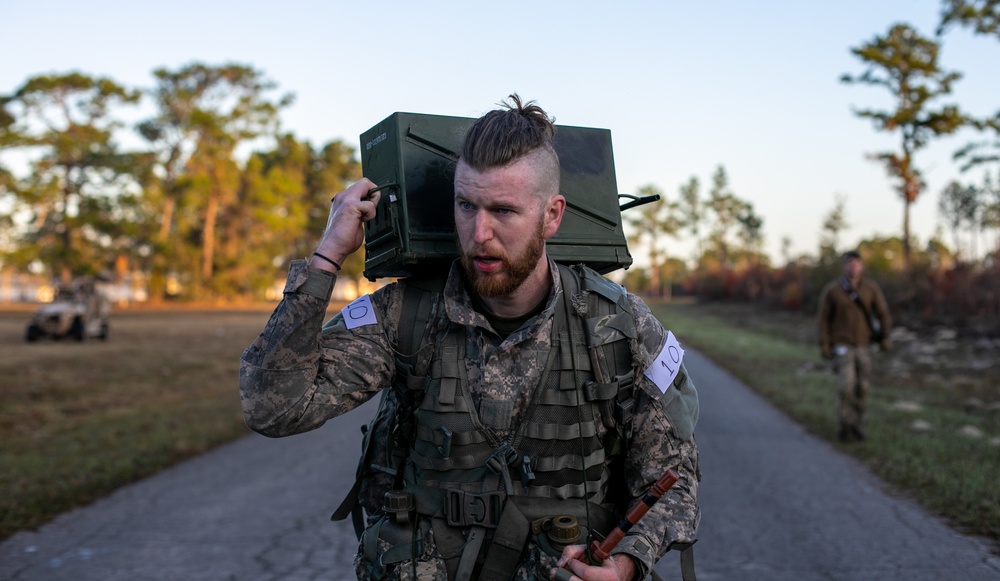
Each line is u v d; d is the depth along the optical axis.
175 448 8.34
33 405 11.80
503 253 1.83
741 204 107.75
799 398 11.80
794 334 29.86
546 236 1.93
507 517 1.93
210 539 5.14
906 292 26.09
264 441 9.09
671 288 112.56
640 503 1.87
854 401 8.36
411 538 1.96
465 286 1.98
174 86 73.88
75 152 65.50
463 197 1.84
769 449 8.14
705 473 7.01
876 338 8.43
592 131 2.36
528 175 1.81
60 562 4.65
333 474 7.20
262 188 78.44
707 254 108.25
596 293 2.03
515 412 1.94
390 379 2.02
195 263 75.44
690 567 2.19
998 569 4.36
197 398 13.54
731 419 10.23
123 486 6.70
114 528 5.38
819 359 19.12
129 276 77.56
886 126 35.53
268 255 82.38
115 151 68.00
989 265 24.41
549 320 1.97
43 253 65.31
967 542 4.87
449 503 1.94
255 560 4.73
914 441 8.02
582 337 1.98
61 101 66.19
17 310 57.72
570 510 1.96
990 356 17.03
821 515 5.57
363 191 1.96
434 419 1.95
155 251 70.94
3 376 14.74
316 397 1.90
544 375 1.95
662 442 2.00
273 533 5.29
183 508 5.93
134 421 10.30
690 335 28.67
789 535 5.11
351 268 73.19
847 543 4.90
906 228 36.38
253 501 6.17
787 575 4.35
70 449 8.12
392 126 2.07
